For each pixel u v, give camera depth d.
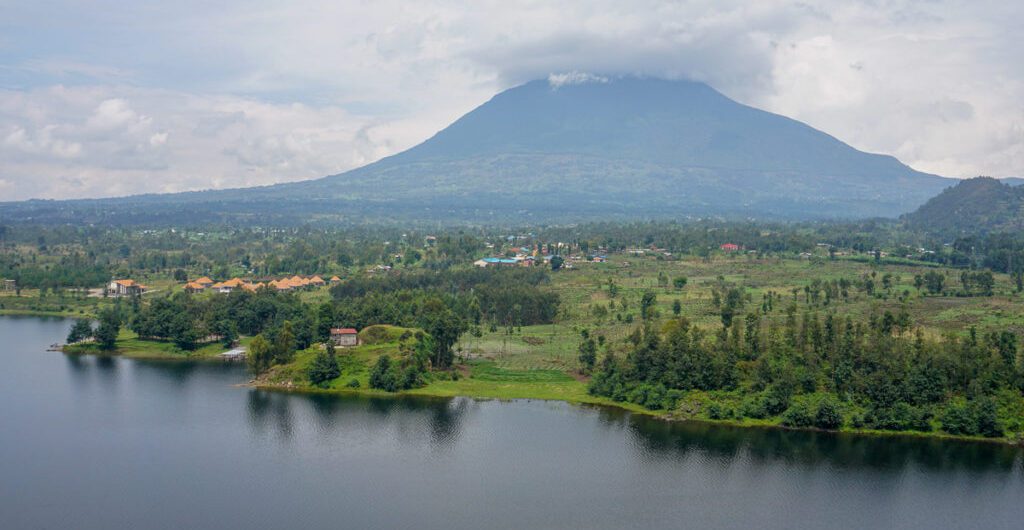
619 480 183.62
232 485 180.12
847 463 193.50
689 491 177.88
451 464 192.62
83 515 164.62
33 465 191.50
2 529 157.88
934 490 178.88
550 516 165.12
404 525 160.62
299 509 167.88
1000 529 161.38
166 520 162.62
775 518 165.38
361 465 192.38
